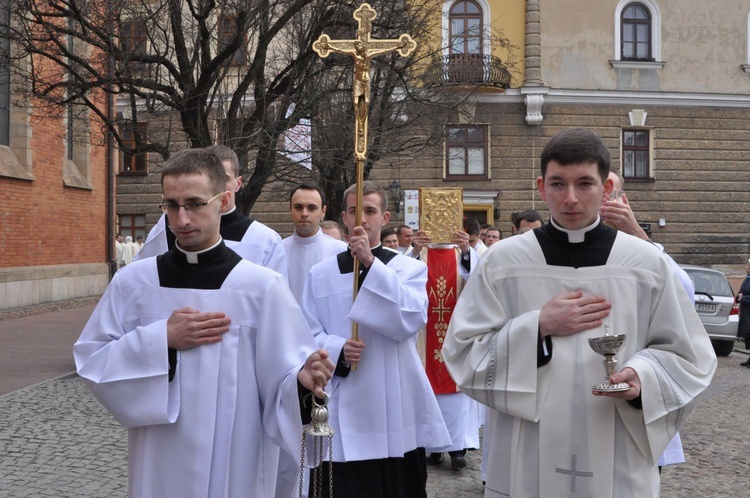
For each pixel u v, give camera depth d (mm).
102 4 11078
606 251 2988
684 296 3021
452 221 7285
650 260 2994
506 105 26016
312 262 6262
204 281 2998
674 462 4234
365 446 4730
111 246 23703
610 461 2848
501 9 26000
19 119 18797
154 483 2891
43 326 15680
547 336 2941
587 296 2930
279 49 15234
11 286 18406
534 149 26094
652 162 26531
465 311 3133
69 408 8531
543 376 2924
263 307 2986
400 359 4945
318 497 3133
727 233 26672
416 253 7812
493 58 25234
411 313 4848
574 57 26172
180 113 11695
